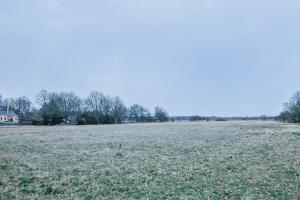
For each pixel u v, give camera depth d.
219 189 15.97
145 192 15.59
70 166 22.39
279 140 37.84
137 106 184.50
